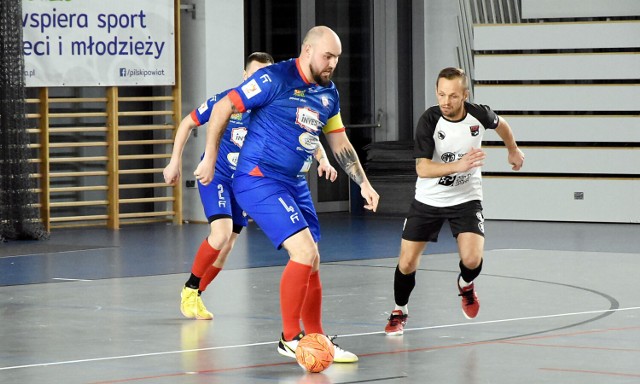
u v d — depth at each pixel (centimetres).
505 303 1386
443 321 1255
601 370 986
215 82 2488
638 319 1264
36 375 978
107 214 2438
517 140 2598
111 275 1678
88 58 2348
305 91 1016
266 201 1012
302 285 1005
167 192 2520
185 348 1104
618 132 2539
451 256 1880
